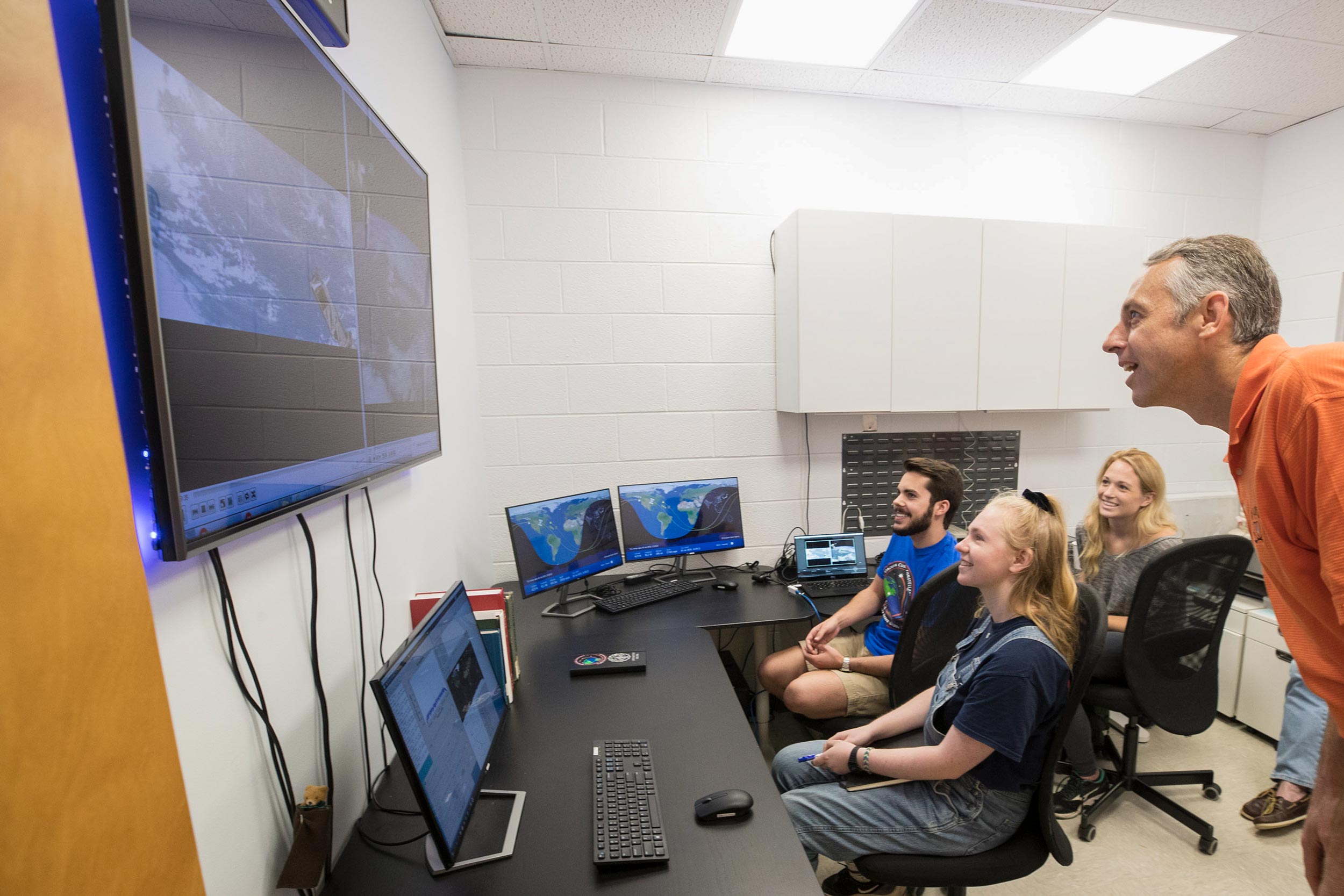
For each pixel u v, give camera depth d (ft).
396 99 4.78
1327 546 2.35
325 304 2.86
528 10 5.98
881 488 8.53
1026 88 7.76
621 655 5.28
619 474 7.89
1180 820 5.71
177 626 2.01
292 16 2.57
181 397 1.82
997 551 3.88
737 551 8.27
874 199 8.15
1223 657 7.70
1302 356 2.52
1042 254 7.62
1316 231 8.65
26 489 1.17
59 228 1.29
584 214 7.49
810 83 7.61
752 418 8.13
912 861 3.82
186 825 1.63
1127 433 9.17
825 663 6.03
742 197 7.82
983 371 7.61
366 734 3.63
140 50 1.69
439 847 2.57
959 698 4.02
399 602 4.36
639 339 7.77
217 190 2.05
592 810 3.22
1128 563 6.61
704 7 5.99
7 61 1.17
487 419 7.55
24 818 1.12
